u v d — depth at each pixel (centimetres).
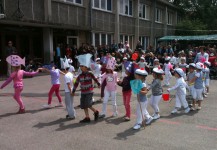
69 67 731
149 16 3269
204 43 3588
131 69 699
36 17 1622
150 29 3278
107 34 2417
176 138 580
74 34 2009
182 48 3631
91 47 1881
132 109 830
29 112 770
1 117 718
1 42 1505
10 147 526
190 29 3988
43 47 1758
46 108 816
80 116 739
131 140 565
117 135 595
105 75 776
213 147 532
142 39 3117
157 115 730
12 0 1456
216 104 911
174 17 4172
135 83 640
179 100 789
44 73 1612
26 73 777
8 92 1035
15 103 870
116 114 746
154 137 584
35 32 1712
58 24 1648
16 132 608
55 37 1847
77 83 680
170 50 2150
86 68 674
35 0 1608
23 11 1530
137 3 2875
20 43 1625
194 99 823
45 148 522
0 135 589
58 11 1781
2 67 1519
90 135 593
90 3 2073
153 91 721
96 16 2197
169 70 1322
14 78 754
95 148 523
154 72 719
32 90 1097
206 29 4338
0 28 1489
